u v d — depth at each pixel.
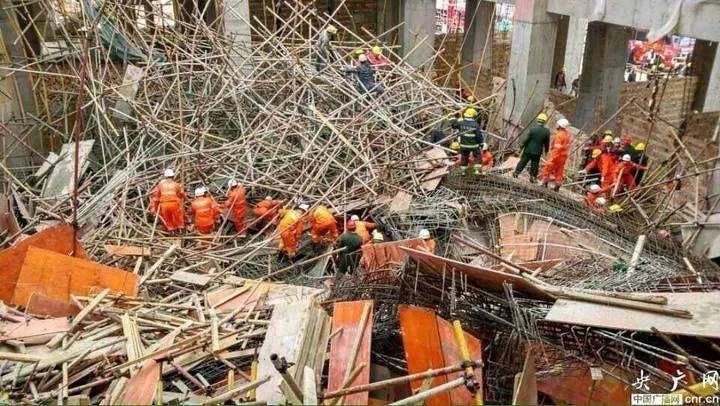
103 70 15.19
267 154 13.73
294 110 13.94
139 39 16.14
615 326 6.39
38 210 11.41
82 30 14.18
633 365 6.63
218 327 7.39
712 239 11.04
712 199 12.80
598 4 14.76
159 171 12.80
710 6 12.16
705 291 7.89
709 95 14.82
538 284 7.37
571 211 11.91
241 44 15.84
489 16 24.56
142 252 9.92
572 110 21.81
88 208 11.48
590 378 6.69
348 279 9.13
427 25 22.39
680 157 14.43
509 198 12.52
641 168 13.67
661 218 12.25
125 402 5.99
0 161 13.30
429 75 17.66
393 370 7.39
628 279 8.48
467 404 6.22
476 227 12.06
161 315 7.67
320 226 11.35
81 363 6.64
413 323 6.91
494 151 16.77
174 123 14.15
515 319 6.72
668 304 6.75
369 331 6.91
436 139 15.13
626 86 21.20
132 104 13.25
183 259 10.31
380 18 25.19
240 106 14.34
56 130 14.35
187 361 6.76
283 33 18.50
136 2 18.00
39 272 8.16
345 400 5.95
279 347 6.64
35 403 5.98
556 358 6.79
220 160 13.13
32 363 6.54
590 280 8.55
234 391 5.64
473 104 15.41
